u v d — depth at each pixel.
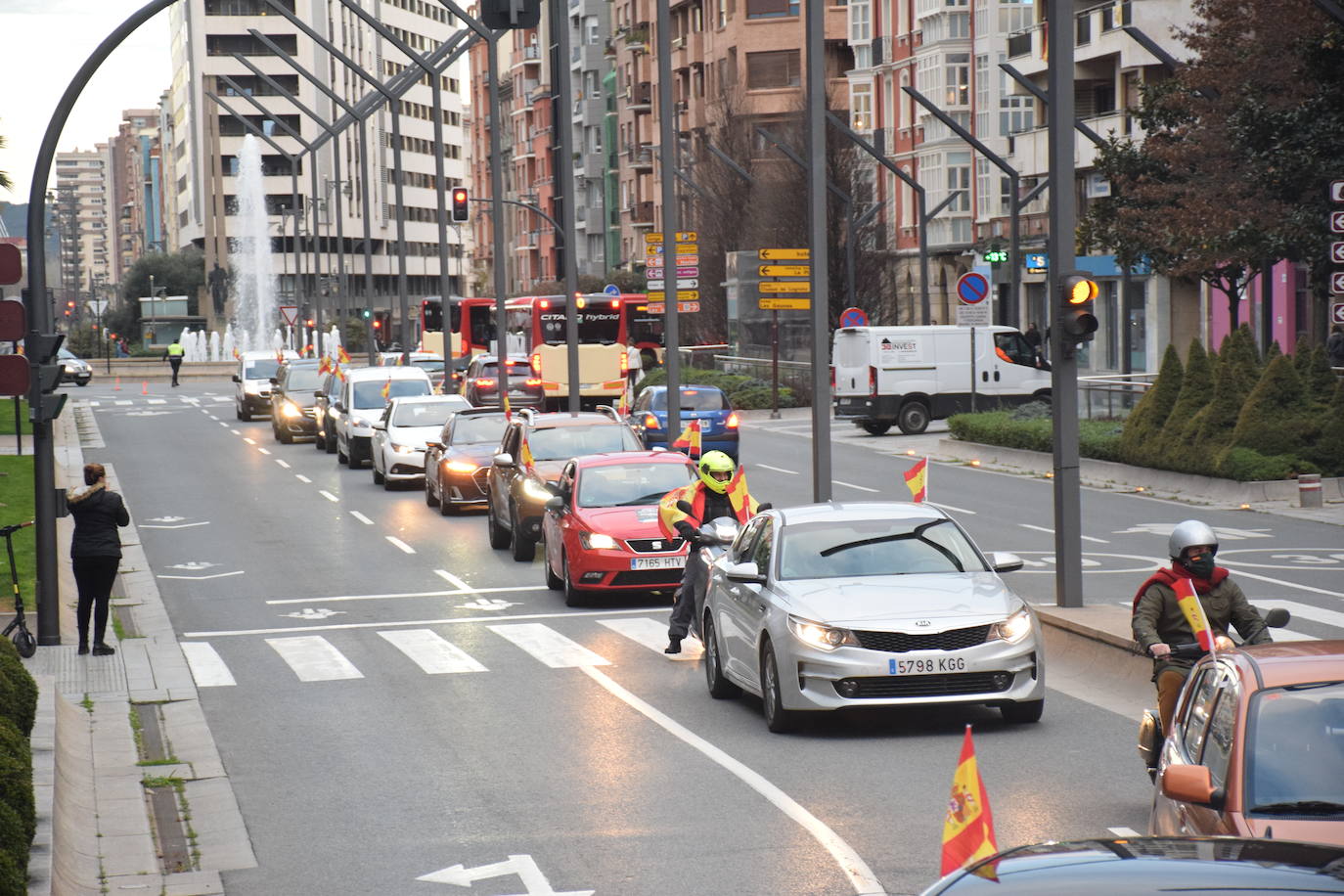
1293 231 68.69
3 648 23.09
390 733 27.05
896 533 27.61
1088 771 22.67
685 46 194.88
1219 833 12.72
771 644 25.77
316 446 92.81
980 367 88.94
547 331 123.81
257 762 25.25
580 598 40.97
